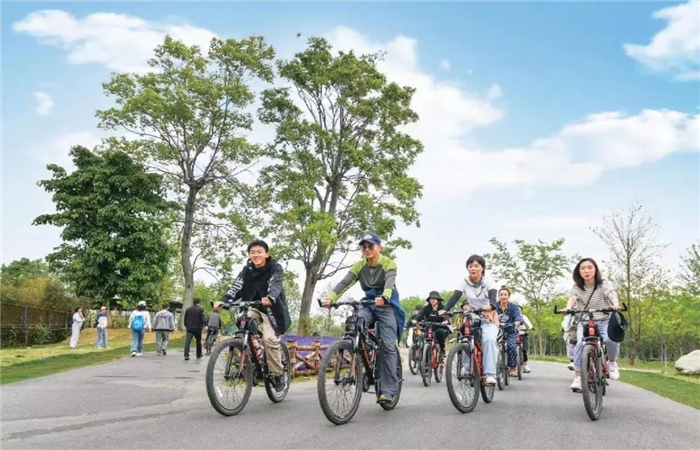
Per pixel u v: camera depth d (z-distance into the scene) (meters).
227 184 36.94
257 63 35.88
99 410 7.27
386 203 32.44
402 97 33.34
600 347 7.32
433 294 12.52
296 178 32.66
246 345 7.14
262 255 7.64
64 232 34.94
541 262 40.44
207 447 5.15
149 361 17.58
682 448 5.43
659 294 31.81
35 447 5.12
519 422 6.58
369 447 5.22
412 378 12.87
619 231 31.41
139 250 36.00
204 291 56.34
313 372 13.65
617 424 6.59
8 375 12.47
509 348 11.27
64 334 34.44
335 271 32.59
